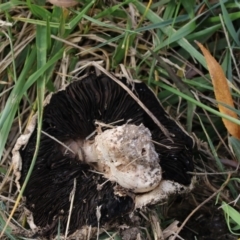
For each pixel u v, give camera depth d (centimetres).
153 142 20
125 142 19
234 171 22
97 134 20
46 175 20
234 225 22
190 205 23
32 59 22
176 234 21
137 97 20
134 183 19
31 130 19
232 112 21
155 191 20
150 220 21
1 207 21
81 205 20
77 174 20
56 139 20
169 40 23
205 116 24
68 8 22
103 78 20
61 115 20
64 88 20
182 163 20
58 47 23
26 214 20
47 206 20
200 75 24
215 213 23
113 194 20
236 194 22
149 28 22
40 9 22
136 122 20
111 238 20
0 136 21
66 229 20
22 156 19
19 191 19
